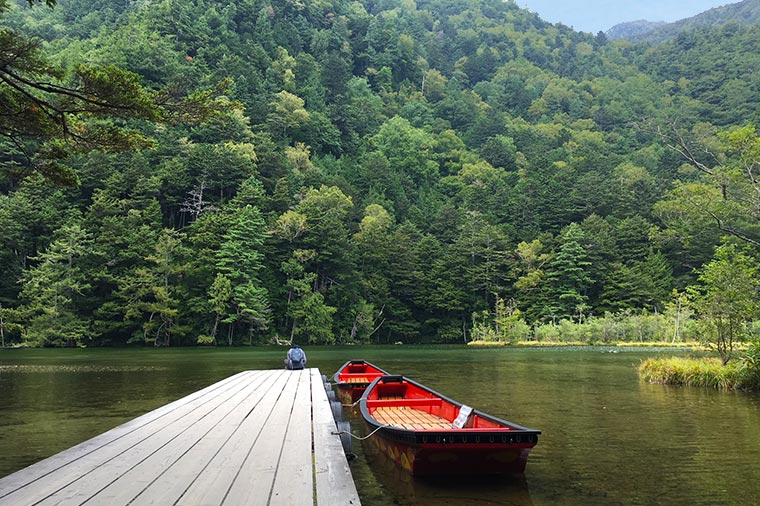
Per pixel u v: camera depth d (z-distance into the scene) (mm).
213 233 59219
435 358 34875
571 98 169125
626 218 80438
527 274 71750
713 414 12898
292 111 105938
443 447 6797
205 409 9156
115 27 109625
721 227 21141
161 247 54562
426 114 147375
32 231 56906
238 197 67000
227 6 126688
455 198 106875
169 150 71625
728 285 19344
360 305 67312
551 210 86750
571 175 100438
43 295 50344
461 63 198625
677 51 192375
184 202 68438
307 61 129125
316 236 65688
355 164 109000
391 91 158750
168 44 97562
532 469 8047
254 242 58719
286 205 71250
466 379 21203
